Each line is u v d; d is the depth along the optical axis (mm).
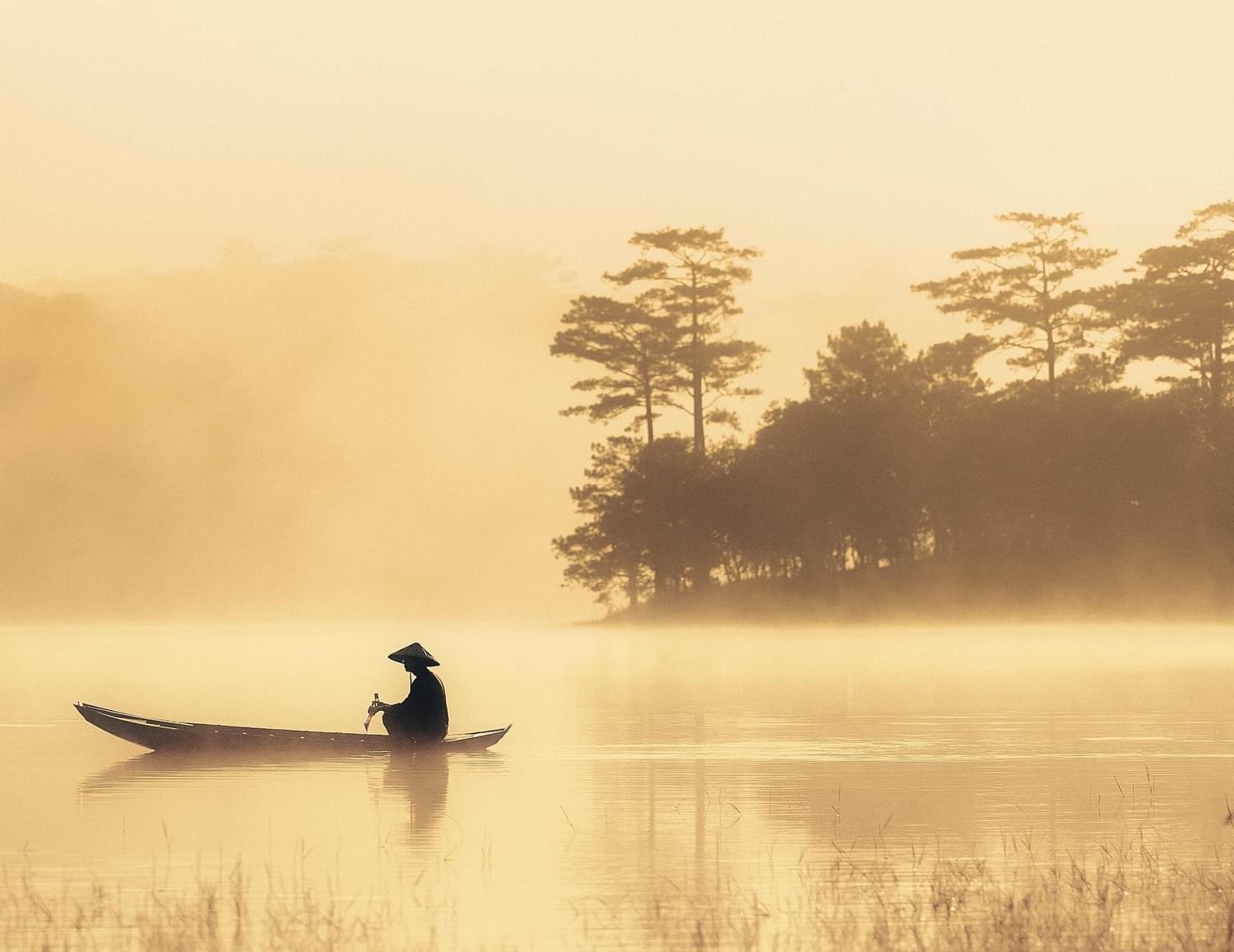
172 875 37844
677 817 46562
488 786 53594
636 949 30766
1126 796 50625
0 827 44781
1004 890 35594
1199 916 32688
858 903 34719
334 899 35188
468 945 31078
